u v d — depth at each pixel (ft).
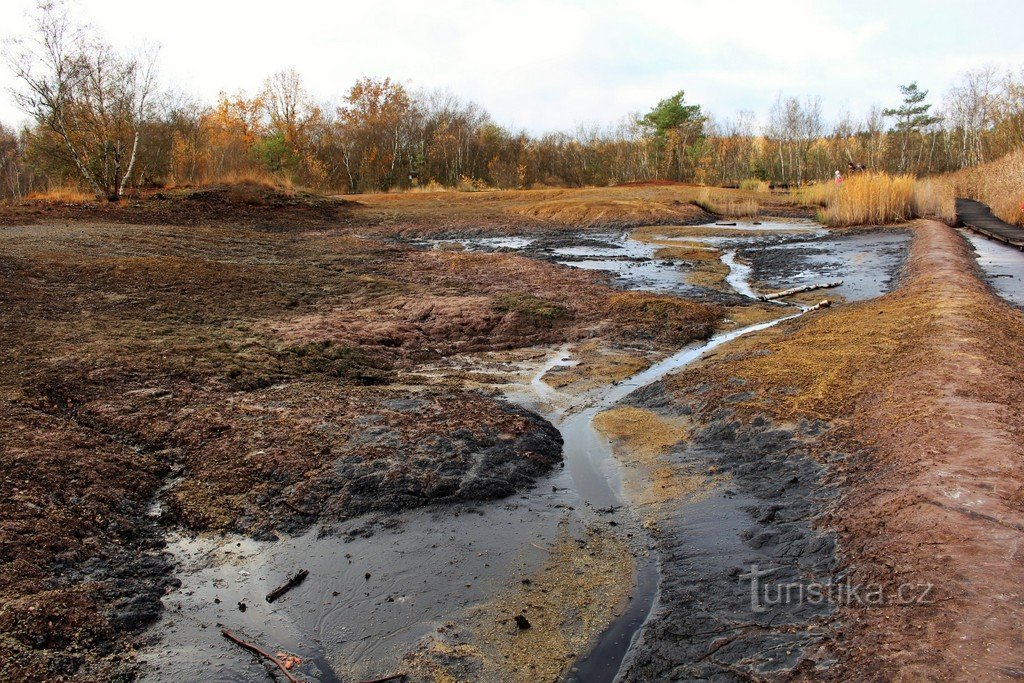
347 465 18.65
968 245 59.00
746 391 22.93
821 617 12.02
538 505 17.65
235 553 15.49
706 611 13.01
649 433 21.71
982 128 163.94
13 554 14.03
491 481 18.35
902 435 17.29
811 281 47.21
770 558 14.25
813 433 19.16
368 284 42.34
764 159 191.31
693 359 30.04
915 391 19.69
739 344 30.32
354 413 22.12
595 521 16.92
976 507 13.50
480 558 15.35
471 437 20.62
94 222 63.26
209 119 145.69
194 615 13.53
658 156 183.11
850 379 22.39
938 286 34.47
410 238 72.38
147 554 15.29
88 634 12.58
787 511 15.89
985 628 10.59
